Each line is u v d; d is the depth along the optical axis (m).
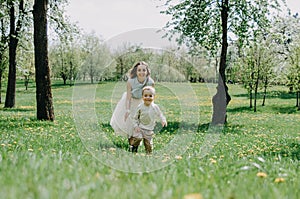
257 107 34.06
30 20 24.58
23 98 40.47
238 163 5.40
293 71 32.62
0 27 27.66
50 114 14.98
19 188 2.90
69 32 20.97
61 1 20.70
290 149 9.66
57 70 45.09
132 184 3.47
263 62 30.98
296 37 32.81
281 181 4.14
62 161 4.73
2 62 31.58
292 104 35.78
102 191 3.03
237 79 33.59
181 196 2.94
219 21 20.48
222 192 3.25
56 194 2.79
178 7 19.88
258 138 12.34
